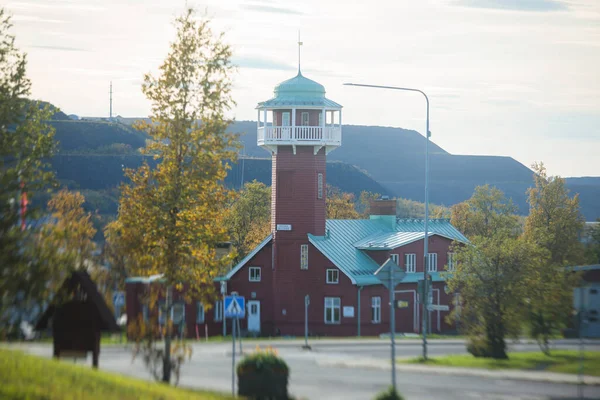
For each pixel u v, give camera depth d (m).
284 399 46.09
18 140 47.12
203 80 51.59
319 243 118.88
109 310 43.94
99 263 97.62
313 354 82.19
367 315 118.56
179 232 51.66
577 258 145.25
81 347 43.44
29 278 37.31
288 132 117.38
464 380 60.50
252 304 121.56
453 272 81.62
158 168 52.66
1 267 36.53
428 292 76.81
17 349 44.00
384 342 97.44
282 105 117.12
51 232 39.16
